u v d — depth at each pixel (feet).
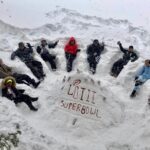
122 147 32.45
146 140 32.96
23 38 49.47
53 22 59.36
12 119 31.32
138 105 37.58
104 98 36.32
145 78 39.60
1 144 22.25
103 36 55.72
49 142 30.86
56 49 46.52
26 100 35.47
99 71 43.91
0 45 46.62
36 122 34.14
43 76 41.01
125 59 44.06
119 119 35.76
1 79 38.42
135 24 61.11
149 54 51.06
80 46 47.85
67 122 34.27
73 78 36.60
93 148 32.14
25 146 28.94
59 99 35.91
